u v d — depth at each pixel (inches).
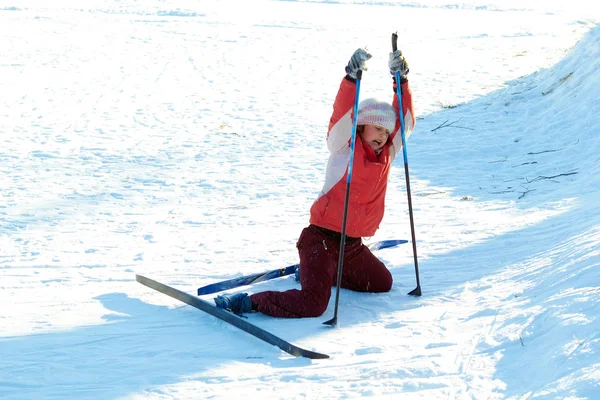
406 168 409.1
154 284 450.9
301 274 410.3
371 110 393.7
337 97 393.1
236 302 406.0
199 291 430.9
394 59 403.5
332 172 403.9
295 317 400.8
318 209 407.5
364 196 401.1
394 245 520.1
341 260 383.2
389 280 435.2
